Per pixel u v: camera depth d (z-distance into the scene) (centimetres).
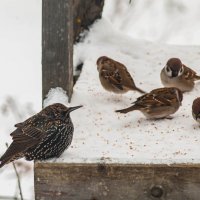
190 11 2000
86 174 1028
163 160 1026
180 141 1130
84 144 1116
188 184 1023
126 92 1392
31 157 1057
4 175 1298
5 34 1669
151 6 1992
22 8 1758
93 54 1583
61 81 1309
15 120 1415
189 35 1997
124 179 1027
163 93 1270
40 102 1489
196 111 1219
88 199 1033
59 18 1298
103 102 1341
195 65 1553
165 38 1978
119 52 1605
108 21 1709
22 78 1559
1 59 1599
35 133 1056
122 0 1981
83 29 1673
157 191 1026
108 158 1035
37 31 1684
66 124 1074
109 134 1165
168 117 1280
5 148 1395
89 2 1667
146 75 1502
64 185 1031
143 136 1156
